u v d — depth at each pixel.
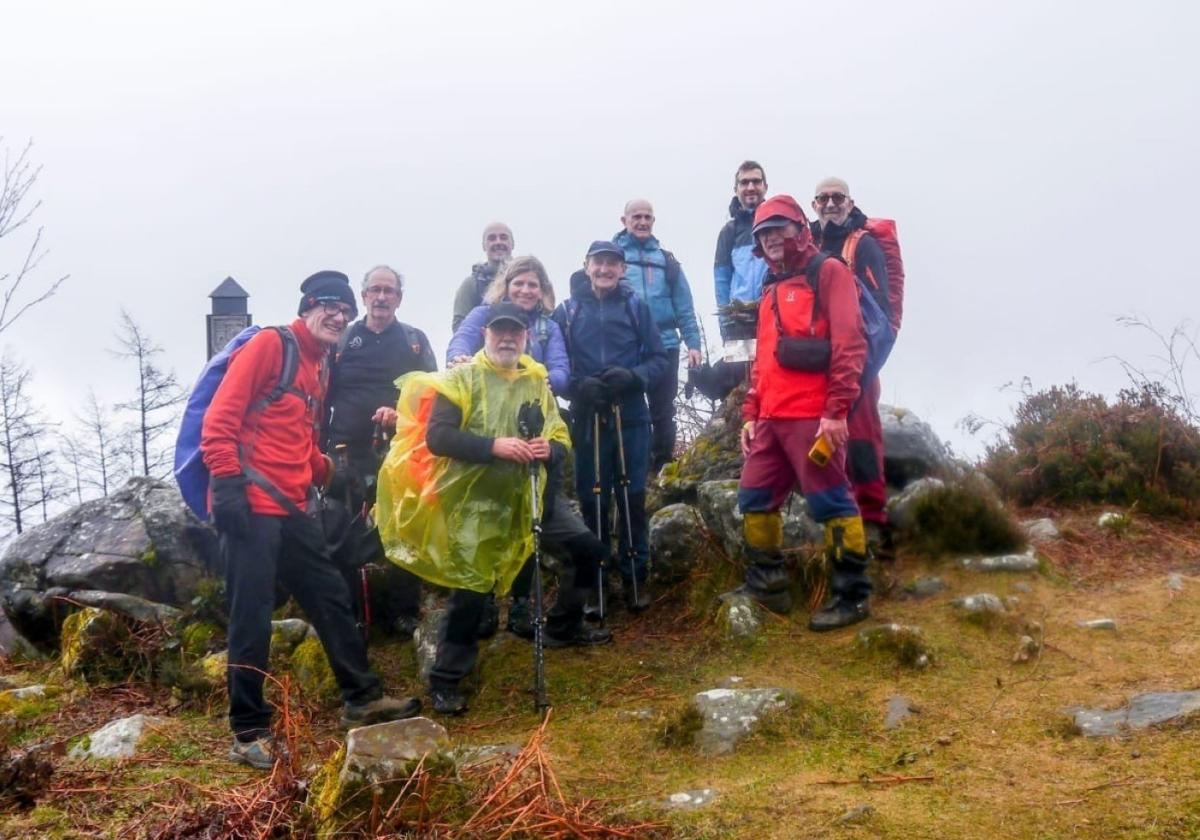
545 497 5.20
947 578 5.73
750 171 7.51
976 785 3.52
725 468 7.00
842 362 5.12
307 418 4.85
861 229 6.18
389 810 3.32
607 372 5.96
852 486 5.81
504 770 3.85
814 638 5.20
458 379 4.98
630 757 4.12
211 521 4.73
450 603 4.96
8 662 6.58
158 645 5.79
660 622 5.95
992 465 7.68
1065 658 4.68
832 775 3.71
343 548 5.84
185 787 3.99
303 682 5.33
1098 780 3.44
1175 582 5.55
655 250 7.50
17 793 3.88
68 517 7.09
